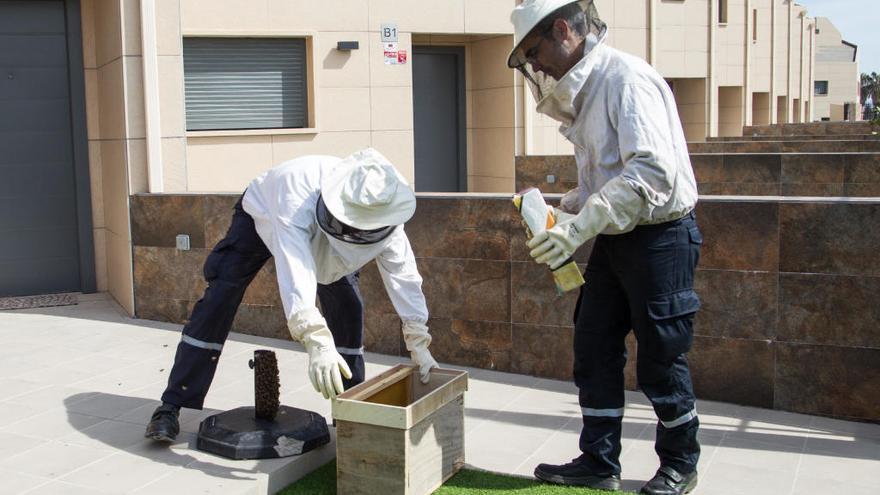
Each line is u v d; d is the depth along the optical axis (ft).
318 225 12.02
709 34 57.72
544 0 11.15
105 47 24.16
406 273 13.10
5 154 24.54
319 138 36.88
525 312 18.06
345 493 11.83
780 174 35.42
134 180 22.66
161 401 15.15
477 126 43.73
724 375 16.30
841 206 15.05
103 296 25.52
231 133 34.65
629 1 48.91
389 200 11.30
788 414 15.75
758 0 94.89
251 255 13.64
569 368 17.76
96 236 25.84
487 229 18.21
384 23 37.73
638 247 11.43
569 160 39.11
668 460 12.21
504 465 13.24
